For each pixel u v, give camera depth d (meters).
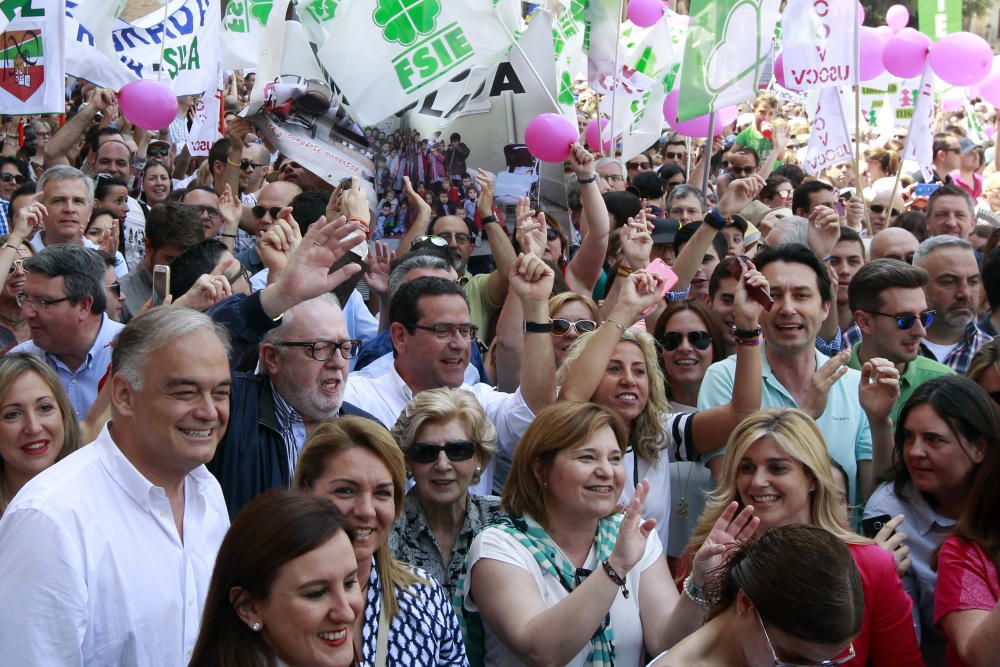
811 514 4.09
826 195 9.48
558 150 7.20
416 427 4.14
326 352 4.30
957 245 6.41
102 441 3.23
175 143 11.38
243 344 4.26
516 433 4.85
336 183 8.02
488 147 8.16
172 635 3.17
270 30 8.85
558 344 5.65
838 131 10.02
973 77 10.01
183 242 6.57
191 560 3.28
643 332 5.01
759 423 4.11
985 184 11.86
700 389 5.36
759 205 10.10
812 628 2.91
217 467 4.18
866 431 5.20
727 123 12.80
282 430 4.33
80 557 3.00
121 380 3.19
